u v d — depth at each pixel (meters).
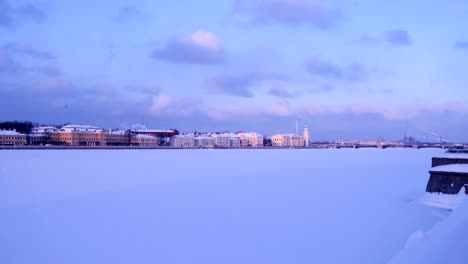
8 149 102.50
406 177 37.38
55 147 111.06
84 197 23.59
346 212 19.45
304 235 15.19
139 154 83.94
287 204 21.69
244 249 13.34
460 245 8.31
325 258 12.48
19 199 22.89
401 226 16.70
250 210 19.88
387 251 13.21
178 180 32.94
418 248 9.17
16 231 15.58
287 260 12.30
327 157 80.38
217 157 75.12
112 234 15.20
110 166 48.12
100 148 120.56
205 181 32.41
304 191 27.02
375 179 35.34
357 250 13.27
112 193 25.34
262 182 32.03
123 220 17.53
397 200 23.27
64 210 19.70
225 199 23.39
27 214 18.78
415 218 18.23
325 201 22.84
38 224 16.73
